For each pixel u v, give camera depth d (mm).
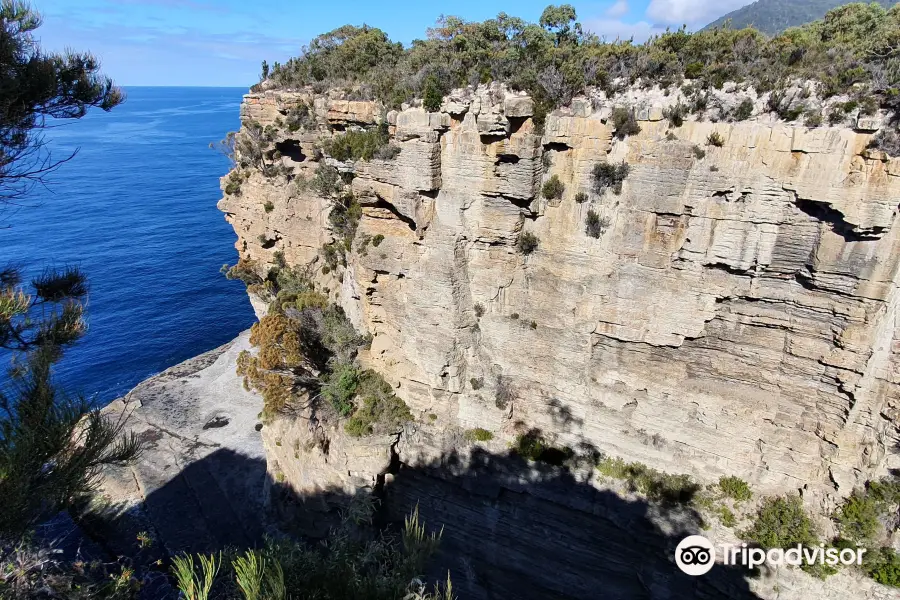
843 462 25891
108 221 122938
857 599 24984
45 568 19703
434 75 30328
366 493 35000
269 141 45219
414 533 16297
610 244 28094
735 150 23766
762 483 28203
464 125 29516
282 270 49344
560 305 30484
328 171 39812
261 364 38031
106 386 65625
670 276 26953
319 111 41031
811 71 23516
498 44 33062
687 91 25094
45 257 97625
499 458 33531
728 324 26828
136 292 88500
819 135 21953
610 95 27062
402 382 36531
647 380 29781
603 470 31234
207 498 46500
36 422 14445
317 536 39781
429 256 32562
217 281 94750
